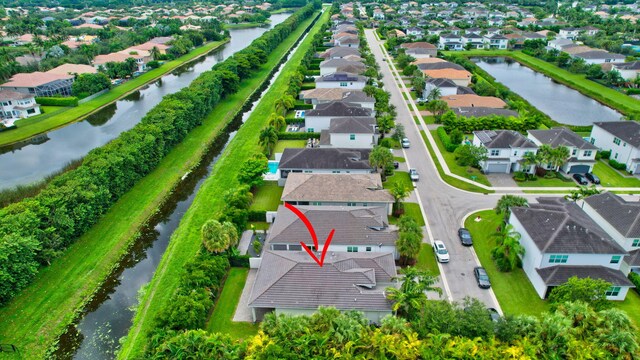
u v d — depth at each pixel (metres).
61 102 121.06
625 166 79.62
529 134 85.50
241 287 52.12
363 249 55.81
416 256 56.81
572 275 49.09
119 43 185.00
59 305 51.28
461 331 40.28
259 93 136.12
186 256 58.47
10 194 75.50
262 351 38.81
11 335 46.84
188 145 93.88
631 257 52.16
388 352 39.09
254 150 89.75
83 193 62.50
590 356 37.31
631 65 132.62
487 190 73.44
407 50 164.25
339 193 65.44
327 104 100.50
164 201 74.75
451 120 96.38
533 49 179.25
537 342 39.06
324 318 41.81
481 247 58.94
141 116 116.94
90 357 45.09
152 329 42.53
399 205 65.69
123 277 57.47
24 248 51.50
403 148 90.25
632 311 47.78
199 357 39.22
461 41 189.50
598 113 112.44
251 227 64.06
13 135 101.44
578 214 56.06
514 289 51.38
